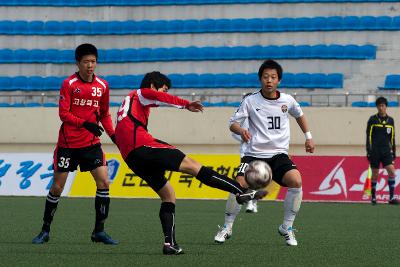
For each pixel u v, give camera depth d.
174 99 21.69
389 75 81.12
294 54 83.69
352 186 56.44
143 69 86.38
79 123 24.67
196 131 71.06
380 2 85.62
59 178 25.92
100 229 26.34
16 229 32.66
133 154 21.72
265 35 86.19
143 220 38.12
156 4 90.06
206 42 87.38
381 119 53.75
